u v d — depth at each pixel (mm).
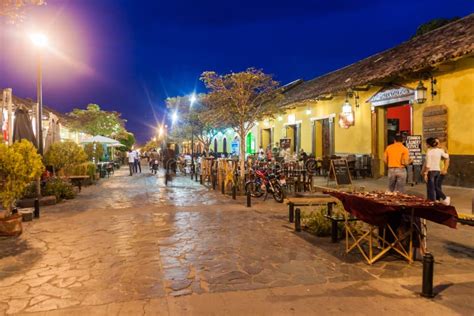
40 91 13562
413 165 13516
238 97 14203
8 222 7625
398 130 18047
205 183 18812
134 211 10594
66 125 27422
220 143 36438
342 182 13750
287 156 18297
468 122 12180
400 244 6035
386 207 5371
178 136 26906
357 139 17922
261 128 29625
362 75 16891
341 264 5871
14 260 6152
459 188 12297
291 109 24578
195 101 21594
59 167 15398
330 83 20438
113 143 28203
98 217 9711
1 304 4480
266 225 8672
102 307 4375
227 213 10211
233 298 4605
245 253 6465
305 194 12984
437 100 13297
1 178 7578
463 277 5293
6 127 14344
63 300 4582
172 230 8188
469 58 12039
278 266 5785
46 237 7648
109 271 5594
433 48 13406
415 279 5227
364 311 4250
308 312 4223
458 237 7500
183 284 5062
